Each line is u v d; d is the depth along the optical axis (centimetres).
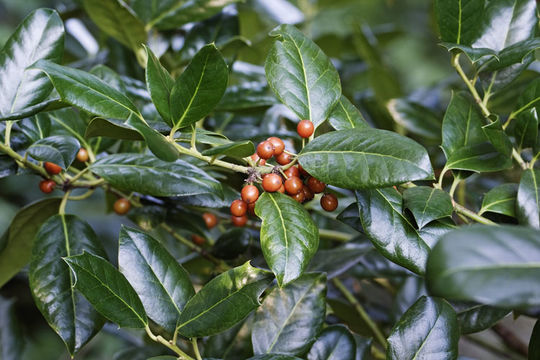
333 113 52
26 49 54
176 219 63
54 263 54
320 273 53
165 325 49
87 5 65
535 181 49
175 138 50
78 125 59
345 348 52
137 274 50
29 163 55
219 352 54
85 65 76
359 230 51
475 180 75
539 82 54
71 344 52
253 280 47
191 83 47
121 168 51
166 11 68
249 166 50
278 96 51
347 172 46
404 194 48
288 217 47
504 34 56
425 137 73
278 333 52
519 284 38
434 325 49
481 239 39
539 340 48
